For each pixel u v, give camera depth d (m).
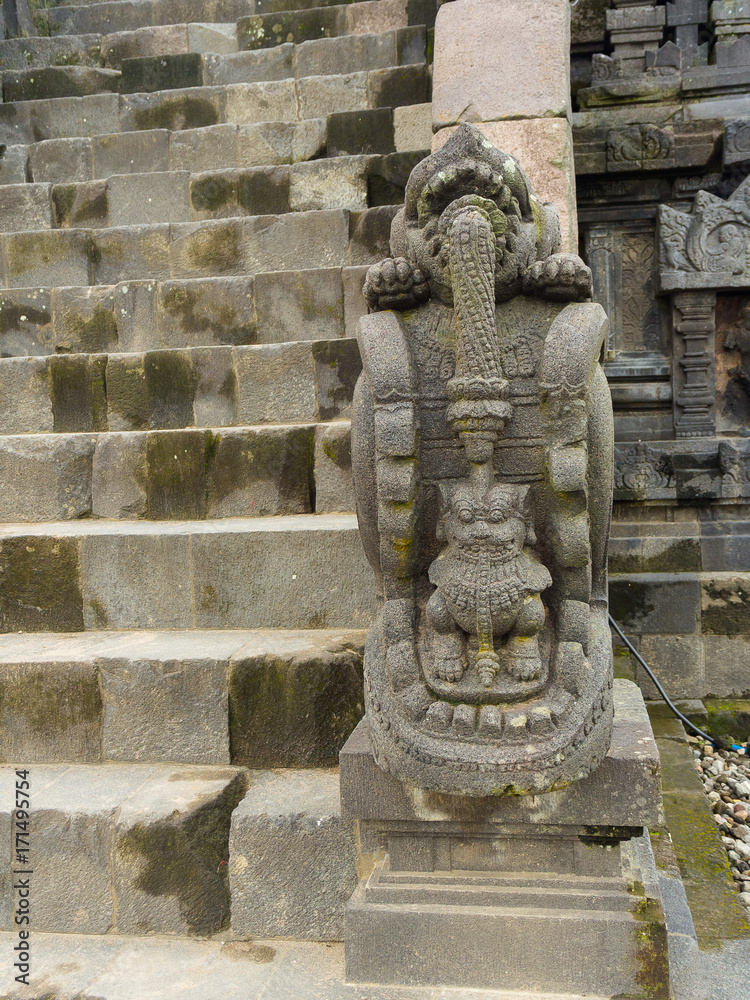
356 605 2.54
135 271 4.06
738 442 3.52
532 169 3.13
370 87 4.70
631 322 3.77
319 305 3.61
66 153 4.68
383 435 1.68
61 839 2.00
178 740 2.26
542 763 1.57
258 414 3.35
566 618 1.72
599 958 1.60
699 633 3.50
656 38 3.71
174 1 5.73
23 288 3.85
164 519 3.01
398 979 1.68
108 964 1.87
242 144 4.54
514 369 1.74
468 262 1.62
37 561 2.68
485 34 3.29
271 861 1.94
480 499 1.67
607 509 1.84
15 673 2.30
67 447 3.05
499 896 1.67
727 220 3.49
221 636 2.51
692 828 2.38
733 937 1.90
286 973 1.80
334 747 2.19
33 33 5.84
